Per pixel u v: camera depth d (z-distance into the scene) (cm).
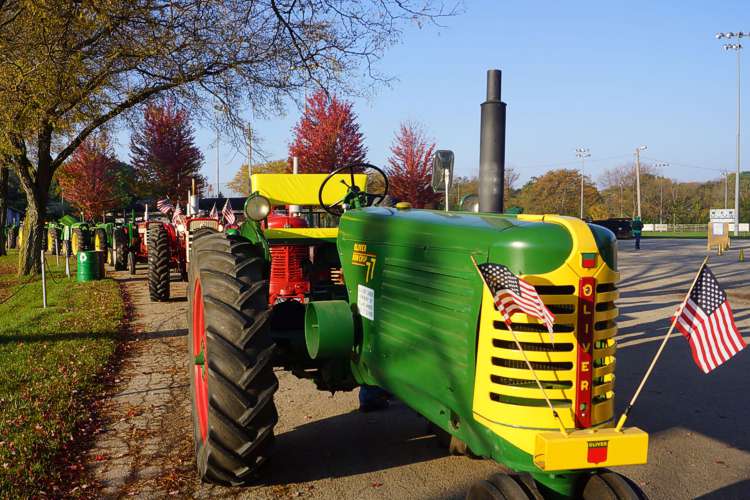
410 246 330
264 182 620
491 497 264
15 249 3347
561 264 256
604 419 268
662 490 396
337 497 379
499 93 491
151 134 3288
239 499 376
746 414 543
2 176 2775
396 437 480
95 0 999
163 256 1193
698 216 7238
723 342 274
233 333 360
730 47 4353
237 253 398
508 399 262
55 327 893
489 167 496
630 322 991
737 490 395
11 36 1059
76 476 407
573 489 269
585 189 6812
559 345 259
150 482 399
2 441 446
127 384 628
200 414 409
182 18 1178
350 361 407
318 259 583
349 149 2742
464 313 282
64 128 1290
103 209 3741
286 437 483
